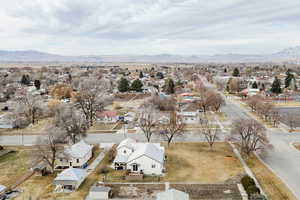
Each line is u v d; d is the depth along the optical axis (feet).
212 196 130.31
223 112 331.36
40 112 304.50
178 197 114.01
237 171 157.99
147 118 248.93
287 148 197.26
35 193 135.64
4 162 179.01
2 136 240.94
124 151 177.58
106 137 236.22
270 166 165.07
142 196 131.75
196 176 153.17
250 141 197.26
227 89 523.29
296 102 395.34
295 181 144.46
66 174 144.97
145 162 159.33
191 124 274.98
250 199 122.01
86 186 143.43
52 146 165.89
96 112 308.60
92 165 173.06
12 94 459.32
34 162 167.94
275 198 127.13
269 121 278.87
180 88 535.60
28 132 254.06
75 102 365.81
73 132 210.38
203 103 331.57
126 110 351.67
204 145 208.74
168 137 216.74
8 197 131.23
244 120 187.52
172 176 154.20
